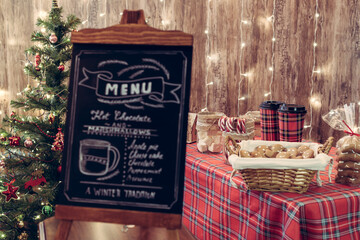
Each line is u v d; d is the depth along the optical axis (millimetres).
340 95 3914
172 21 3623
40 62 2557
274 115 1833
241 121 1756
